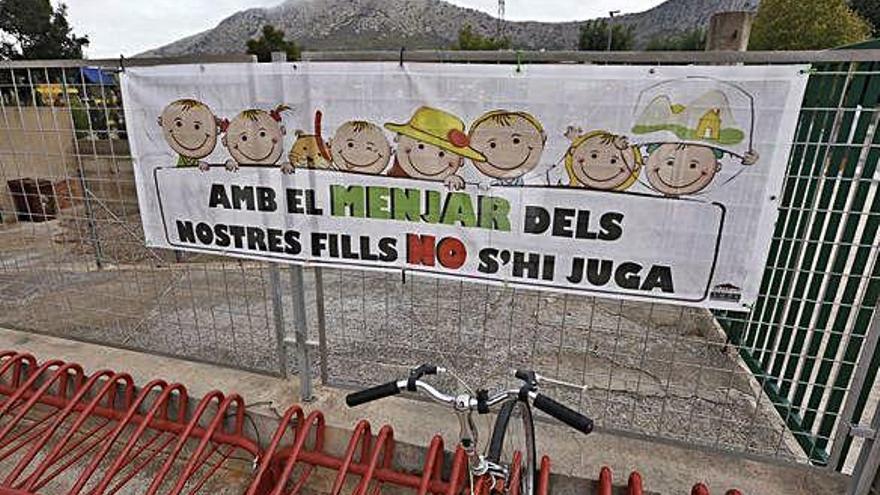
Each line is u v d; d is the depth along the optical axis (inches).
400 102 79.2
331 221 88.4
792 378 105.7
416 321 149.9
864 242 83.4
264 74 83.4
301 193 88.3
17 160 154.5
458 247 84.4
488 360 126.9
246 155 88.7
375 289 177.9
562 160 76.0
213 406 101.9
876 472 76.1
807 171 106.1
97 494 79.5
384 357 127.3
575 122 73.9
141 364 115.3
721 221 73.4
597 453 88.1
